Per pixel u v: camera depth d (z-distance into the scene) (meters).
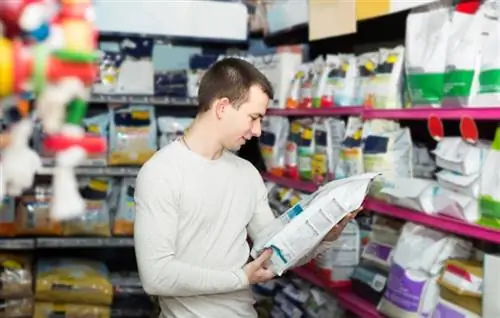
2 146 0.75
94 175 3.79
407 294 2.09
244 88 1.66
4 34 0.71
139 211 1.63
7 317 3.54
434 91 2.05
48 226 3.69
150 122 3.87
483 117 1.81
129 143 3.79
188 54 3.91
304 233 1.74
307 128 2.98
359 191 1.79
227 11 3.86
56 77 0.68
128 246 4.01
